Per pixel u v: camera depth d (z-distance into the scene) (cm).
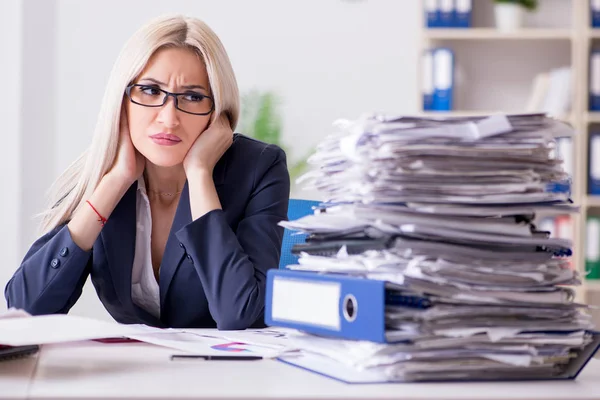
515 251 84
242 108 443
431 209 81
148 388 72
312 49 453
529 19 440
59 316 101
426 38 419
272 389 72
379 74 455
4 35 429
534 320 82
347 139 85
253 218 175
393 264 80
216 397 68
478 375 80
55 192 188
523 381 81
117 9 443
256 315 157
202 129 173
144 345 107
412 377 78
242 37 452
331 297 84
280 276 93
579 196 401
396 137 81
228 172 181
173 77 165
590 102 410
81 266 166
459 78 443
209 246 158
